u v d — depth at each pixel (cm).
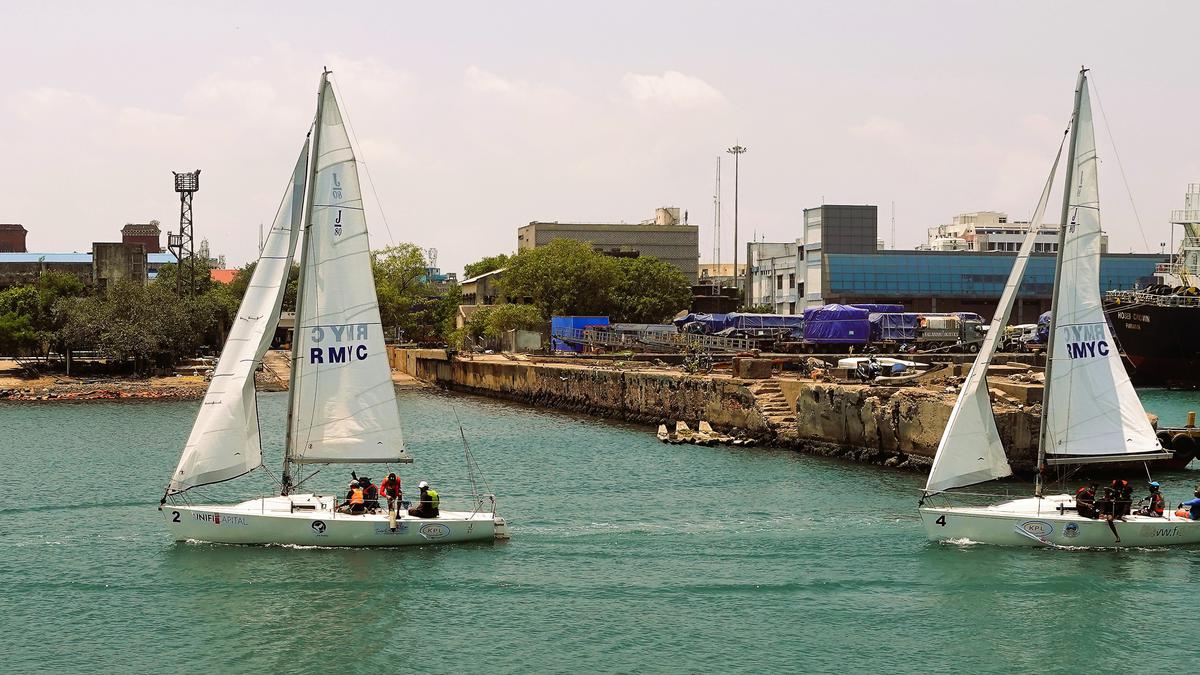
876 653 4194
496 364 15362
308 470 7812
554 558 5262
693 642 4284
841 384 8656
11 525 5944
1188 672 4050
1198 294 14725
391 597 4706
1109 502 5366
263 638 4297
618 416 11981
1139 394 13600
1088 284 5419
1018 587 4853
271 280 5375
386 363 5412
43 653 4162
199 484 5288
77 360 17138
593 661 4106
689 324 16212
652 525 5912
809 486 6981
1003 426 7006
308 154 5366
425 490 5409
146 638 4297
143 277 19738
